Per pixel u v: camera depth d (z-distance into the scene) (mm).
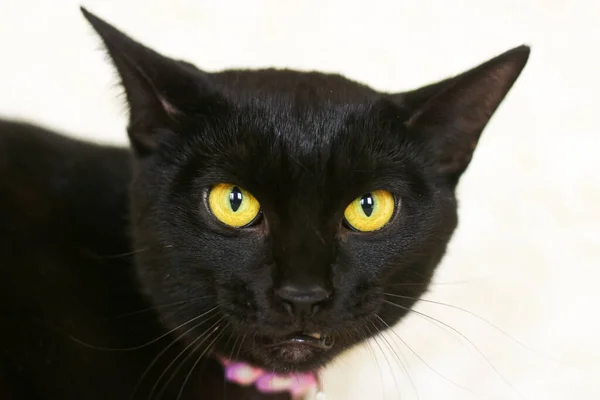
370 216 307
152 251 315
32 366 319
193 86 307
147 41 513
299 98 311
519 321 468
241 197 302
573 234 496
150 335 335
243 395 351
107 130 490
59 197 347
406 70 522
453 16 526
